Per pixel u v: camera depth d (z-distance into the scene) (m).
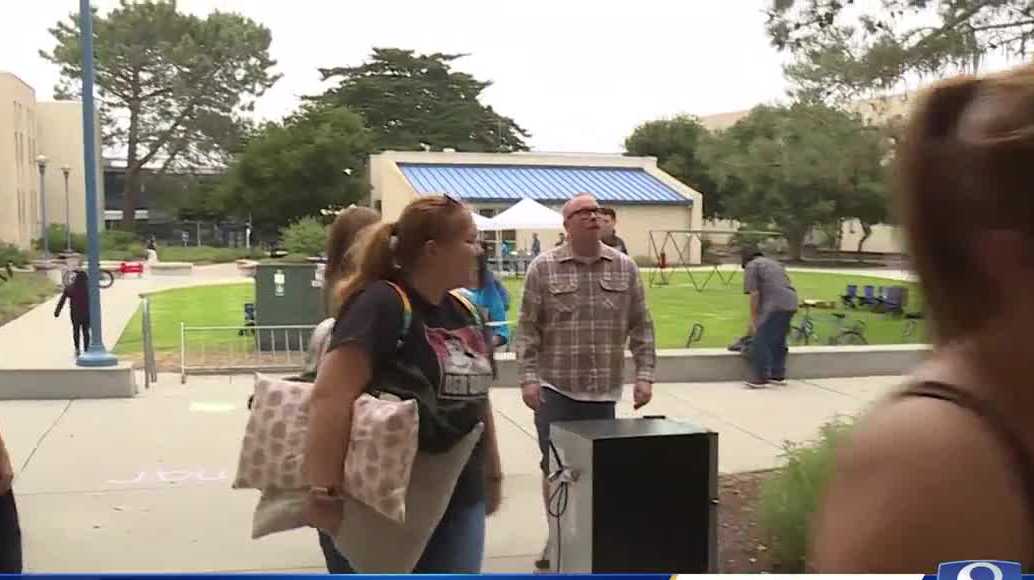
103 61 70.06
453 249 2.71
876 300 23.14
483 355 2.84
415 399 2.59
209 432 7.95
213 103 74.50
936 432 0.94
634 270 4.75
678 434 3.85
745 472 6.68
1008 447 0.94
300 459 2.62
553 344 4.63
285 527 2.63
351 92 81.88
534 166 51.81
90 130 10.88
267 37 75.12
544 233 46.66
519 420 8.57
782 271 10.55
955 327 1.04
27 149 56.78
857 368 11.22
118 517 5.59
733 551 4.82
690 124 67.75
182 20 72.12
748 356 10.73
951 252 1.04
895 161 1.12
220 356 13.09
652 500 3.82
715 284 33.03
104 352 10.39
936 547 0.91
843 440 1.05
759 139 14.04
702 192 62.56
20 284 28.88
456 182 48.44
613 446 3.78
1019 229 0.97
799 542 4.45
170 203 77.62
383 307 2.58
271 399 2.70
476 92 86.25
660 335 17.59
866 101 10.25
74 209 62.34
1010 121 0.98
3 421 8.33
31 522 5.48
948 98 1.07
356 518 2.54
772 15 10.43
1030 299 0.97
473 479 2.95
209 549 5.02
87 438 7.69
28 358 13.96
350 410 2.52
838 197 14.38
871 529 0.94
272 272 13.47
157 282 34.97
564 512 3.97
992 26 8.86
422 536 2.63
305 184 55.25
